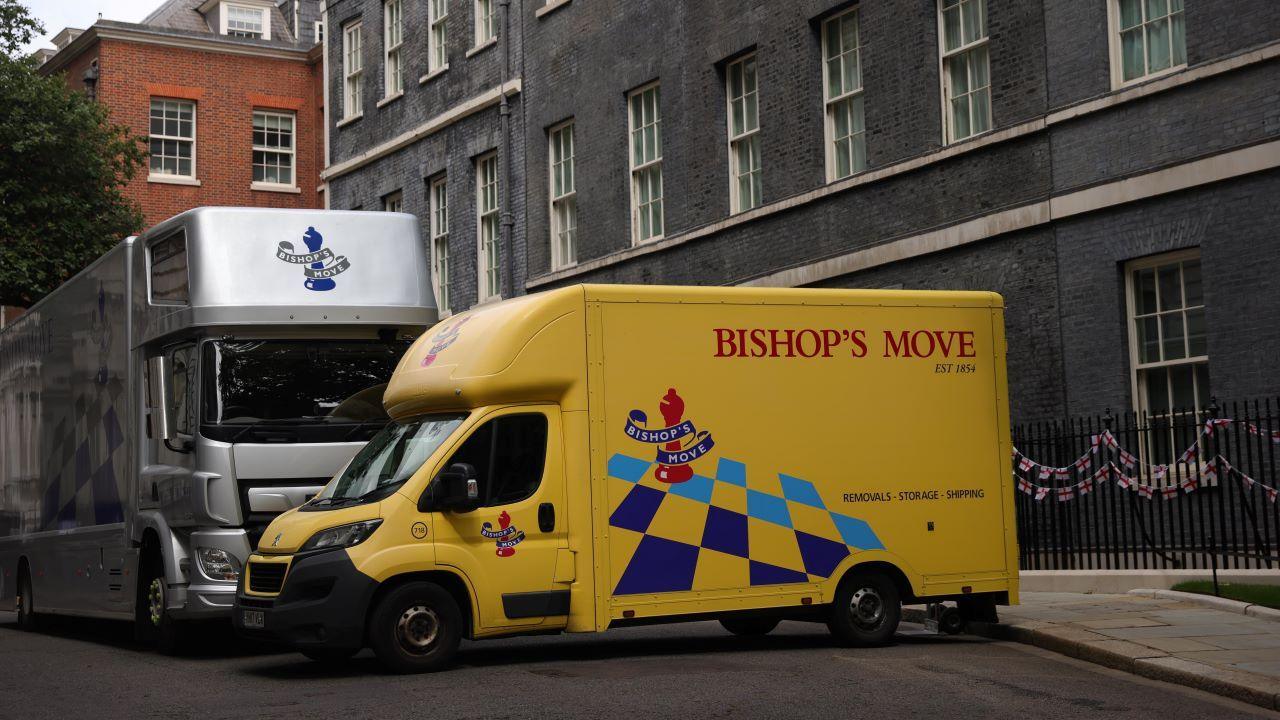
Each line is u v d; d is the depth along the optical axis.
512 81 26.58
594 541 11.02
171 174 40.12
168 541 12.80
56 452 16.27
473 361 11.04
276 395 12.80
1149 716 8.59
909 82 18.42
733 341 11.59
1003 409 12.45
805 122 19.98
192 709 9.25
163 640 13.05
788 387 11.71
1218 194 14.57
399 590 10.50
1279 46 13.94
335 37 33.16
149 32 39.81
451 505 10.60
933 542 12.07
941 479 12.15
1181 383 15.16
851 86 19.59
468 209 28.11
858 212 19.06
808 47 20.00
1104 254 15.72
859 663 10.73
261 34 44.38
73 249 31.81
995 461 12.37
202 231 12.92
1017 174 16.83
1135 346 15.57
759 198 21.20
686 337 11.45
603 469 11.10
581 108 24.92
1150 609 12.95
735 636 13.23
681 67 22.52
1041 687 9.58
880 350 12.06
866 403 11.95
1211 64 14.55
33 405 17.30
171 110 40.41
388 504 10.57
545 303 11.13
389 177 30.88
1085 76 15.99
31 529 17.19
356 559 10.39
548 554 10.92
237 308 12.75
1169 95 15.05
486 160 27.92
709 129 21.88
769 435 11.60
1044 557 15.96
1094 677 10.06
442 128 28.94
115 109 39.44
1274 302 14.03
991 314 12.50
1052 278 16.38
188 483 12.53
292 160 41.94
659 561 11.19
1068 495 15.55
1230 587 13.30
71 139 31.69
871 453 11.92
